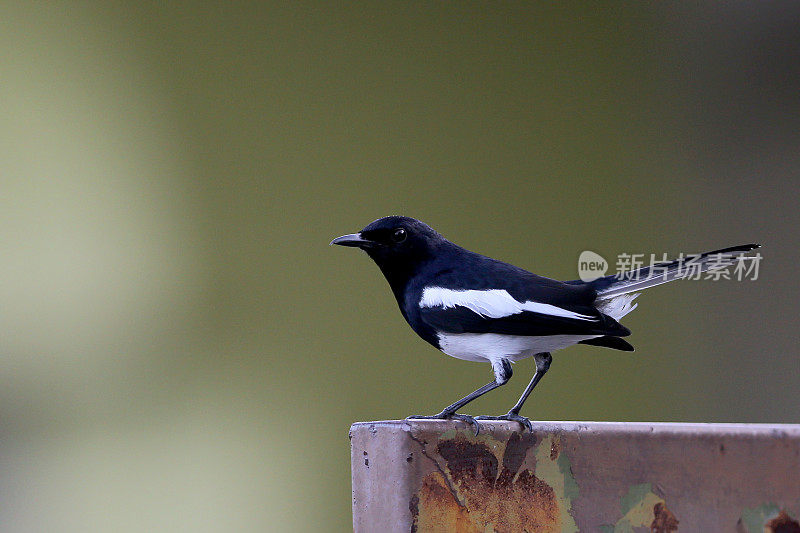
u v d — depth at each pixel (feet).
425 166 37.73
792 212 38.27
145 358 35.09
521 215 37.91
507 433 11.73
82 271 35.12
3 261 34.60
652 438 11.34
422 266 18.38
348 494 34.78
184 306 35.55
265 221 36.35
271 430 34.94
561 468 11.76
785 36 38.63
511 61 38.93
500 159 38.09
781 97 38.70
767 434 10.71
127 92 36.06
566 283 17.90
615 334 16.93
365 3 38.11
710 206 38.75
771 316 37.96
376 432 11.76
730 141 39.01
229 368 35.22
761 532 10.62
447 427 11.59
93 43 35.88
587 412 37.04
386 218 18.63
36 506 33.60
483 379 36.17
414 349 36.09
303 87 37.32
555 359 37.19
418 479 11.39
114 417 34.58
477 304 17.28
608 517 11.50
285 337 35.58
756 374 37.68
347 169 36.99
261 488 34.53
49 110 35.29
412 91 38.06
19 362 34.32
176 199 36.06
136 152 35.99
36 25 35.37
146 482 34.27
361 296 36.24
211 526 34.24
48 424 34.22
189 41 36.70
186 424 34.71
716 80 39.34
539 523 11.67
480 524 11.52
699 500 11.00
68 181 35.35
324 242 36.47
